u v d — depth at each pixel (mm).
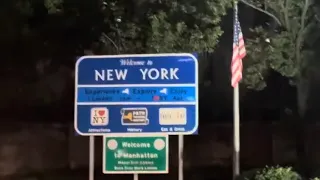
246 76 13391
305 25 13898
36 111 18406
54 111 18453
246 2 14070
